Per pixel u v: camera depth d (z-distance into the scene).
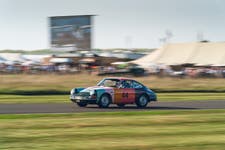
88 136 21.30
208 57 151.88
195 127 24.88
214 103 44.16
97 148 18.39
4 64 113.12
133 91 39.78
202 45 160.62
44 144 19.09
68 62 116.50
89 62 119.25
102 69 105.75
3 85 64.56
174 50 162.12
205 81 82.62
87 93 38.09
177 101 46.91
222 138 21.14
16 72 105.31
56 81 72.88
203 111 34.34
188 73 106.38
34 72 104.75
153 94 40.88
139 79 83.94
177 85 75.19
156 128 24.27
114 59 132.62
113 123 25.91
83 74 96.25
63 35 107.69
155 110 36.06
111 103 38.88
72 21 106.50
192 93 64.81
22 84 66.62
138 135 21.81
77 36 106.19
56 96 53.88
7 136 20.92
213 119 28.42
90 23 105.00
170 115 31.11
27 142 19.50
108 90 38.72
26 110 34.31
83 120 27.16
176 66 127.50
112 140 20.33
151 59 156.75
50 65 111.06
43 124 25.06
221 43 158.50
